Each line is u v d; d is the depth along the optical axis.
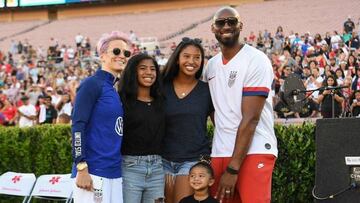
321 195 5.92
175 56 5.52
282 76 16.77
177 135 5.43
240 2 34.12
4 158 8.84
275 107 13.63
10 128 8.87
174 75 5.59
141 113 5.26
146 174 5.28
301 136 7.02
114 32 5.30
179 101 5.46
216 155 5.41
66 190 7.87
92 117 5.07
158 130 5.33
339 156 5.83
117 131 5.11
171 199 5.50
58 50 31.81
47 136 8.57
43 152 8.60
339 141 5.84
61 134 8.52
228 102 5.33
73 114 5.02
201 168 5.24
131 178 5.26
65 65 28.20
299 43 22.00
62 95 18.64
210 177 5.29
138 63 5.34
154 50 27.70
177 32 34.03
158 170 5.35
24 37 38.81
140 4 37.91
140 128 5.26
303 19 30.08
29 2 40.34
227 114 5.34
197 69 5.50
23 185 8.20
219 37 5.32
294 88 8.30
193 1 36.03
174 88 5.56
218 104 5.40
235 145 5.17
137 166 5.27
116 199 5.09
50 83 24.66
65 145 8.45
